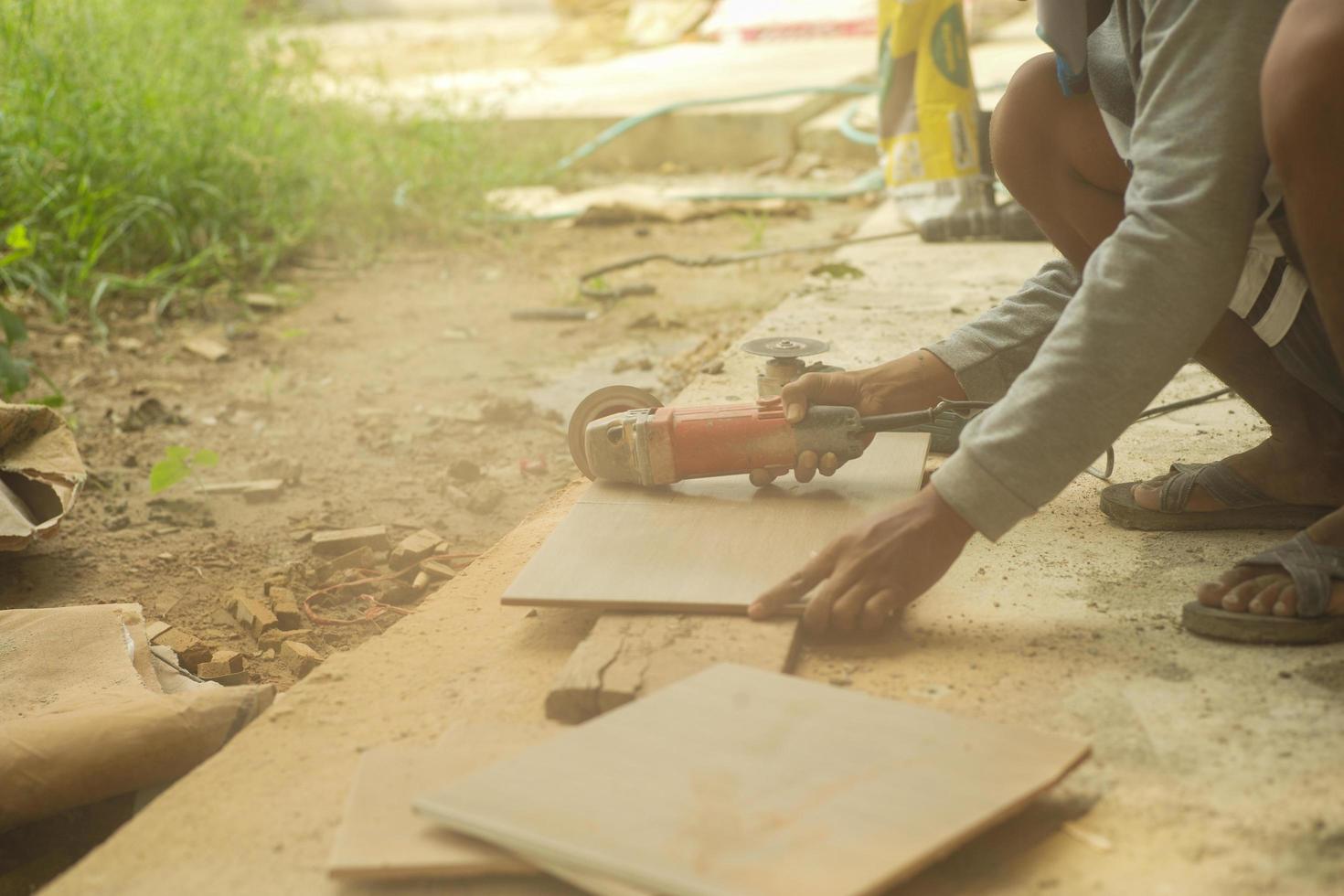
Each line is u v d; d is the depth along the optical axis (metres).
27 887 1.83
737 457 2.19
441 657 1.94
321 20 12.95
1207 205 1.61
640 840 1.29
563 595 1.90
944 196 5.02
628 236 6.21
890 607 1.77
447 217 6.28
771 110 7.67
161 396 4.17
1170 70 1.64
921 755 1.44
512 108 8.31
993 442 1.71
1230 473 2.16
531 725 1.65
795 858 1.26
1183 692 1.70
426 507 3.27
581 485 2.70
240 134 6.02
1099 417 1.67
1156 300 1.63
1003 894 1.36
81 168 5.41
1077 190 2.16
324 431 3.84
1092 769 1.55
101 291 4.83
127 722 1.81
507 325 4.84
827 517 2.13
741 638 1.81
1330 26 1.51
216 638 2.65
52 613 2.31
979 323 2.45
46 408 3.01
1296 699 1.67
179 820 1.56
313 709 1.81
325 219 6.07
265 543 3.09
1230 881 1.35
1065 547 2.18
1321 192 1.59
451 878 1.38
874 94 8.26
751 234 6.14
